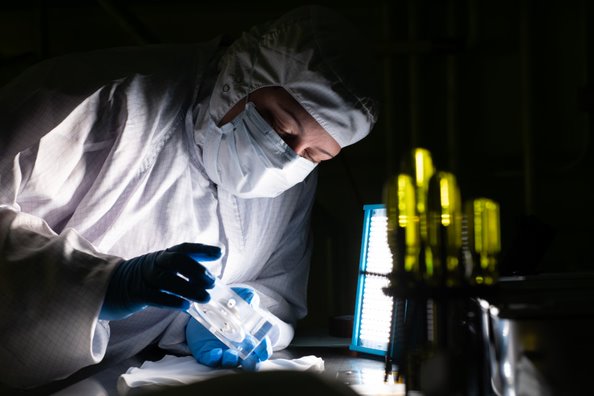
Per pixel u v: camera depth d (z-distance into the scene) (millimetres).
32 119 1449
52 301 1237
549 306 866
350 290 2432
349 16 2457
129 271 1286
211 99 1575
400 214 1016
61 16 2543
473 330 956
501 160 2387
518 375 877
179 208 1604
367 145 2443
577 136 2365
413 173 1062
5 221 1342
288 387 617
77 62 1589
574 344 854
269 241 1829
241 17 2502
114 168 1498
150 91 1574
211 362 1418
